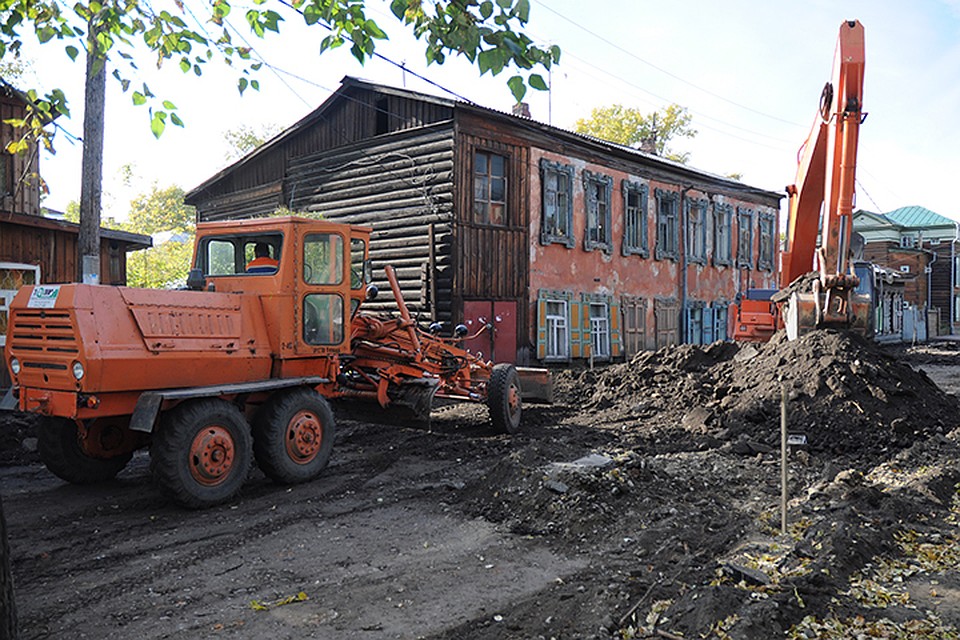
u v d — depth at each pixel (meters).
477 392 10.73
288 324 7.49
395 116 17.47
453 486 7.30
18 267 11.48
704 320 26.16
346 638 4.07
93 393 6.09
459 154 16.30
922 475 7.43
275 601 4.57
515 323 17.78
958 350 33.22
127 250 14.08
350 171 18.45
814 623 4.02
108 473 7.59
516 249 17.86
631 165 22.33
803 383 10.34
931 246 55.59
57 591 4.71
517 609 4.46
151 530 5.99
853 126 10.64
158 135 5.35
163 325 6.56
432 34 4.16
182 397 6.36
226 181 22.66
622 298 21.89
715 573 4.79
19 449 8.84
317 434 7.63
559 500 6.34
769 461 8.48
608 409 12.13
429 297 16.33
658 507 6.48
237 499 6.92
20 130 13.78
